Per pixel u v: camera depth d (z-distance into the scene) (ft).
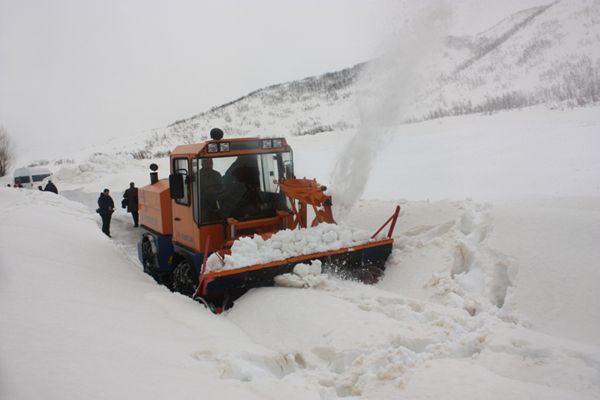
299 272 18.63
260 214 22.48
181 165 23.49
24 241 24.38
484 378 10.99
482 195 25.53
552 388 10.57
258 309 17.28
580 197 21.71
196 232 21.67
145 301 18.62
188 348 13.73
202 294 18.94
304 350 13.94
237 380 11.80
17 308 13.92
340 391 11.79
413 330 13.96
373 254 21.15
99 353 11.73
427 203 25.77
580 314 14.82
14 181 88.99
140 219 30.73
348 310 15.71
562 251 17.15
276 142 23.06
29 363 10.29
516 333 13.44
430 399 10.45
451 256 19.72
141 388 10.19
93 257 25.32
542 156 35.47
